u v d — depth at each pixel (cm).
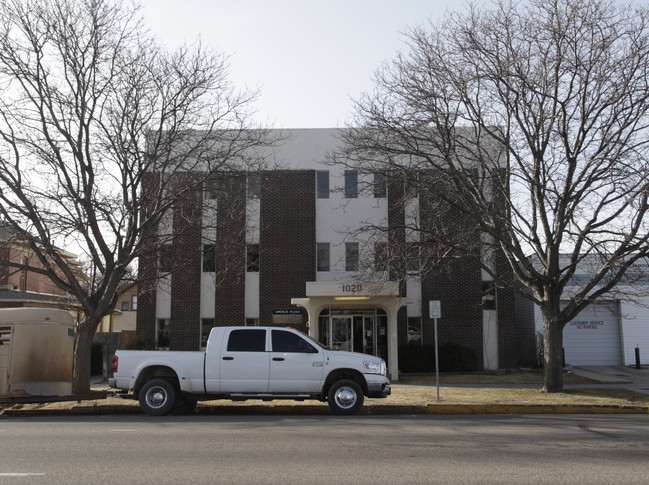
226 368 1320
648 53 1507
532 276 1708
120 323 4341
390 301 2336
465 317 2750
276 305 2759
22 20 1551
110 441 944
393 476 695
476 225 1711
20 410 1410
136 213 1609
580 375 2309
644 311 2731
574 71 1553
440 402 1489
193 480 672
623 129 1500
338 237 2838
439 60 1625
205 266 2816
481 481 672
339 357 1343
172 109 1686
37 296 3052
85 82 1612
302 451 855
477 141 1683
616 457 817
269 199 2827
